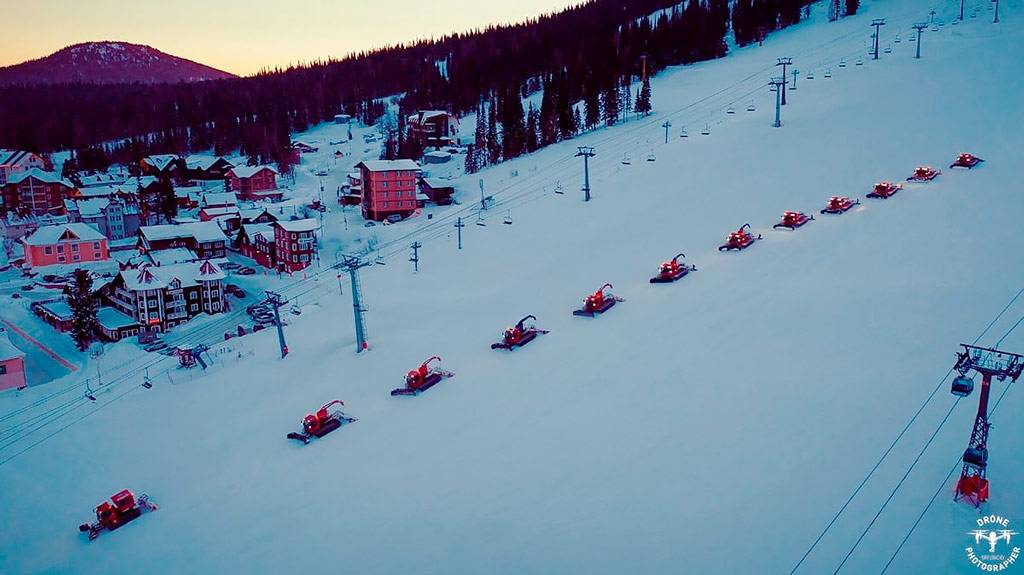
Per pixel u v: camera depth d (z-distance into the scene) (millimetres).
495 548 20859
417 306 50094
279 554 22641
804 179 58094
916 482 20172
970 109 66000
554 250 57031
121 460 33281
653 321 36906
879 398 24891
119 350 56125
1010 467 20047
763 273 40500
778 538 19062
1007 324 28672
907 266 37062
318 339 46438
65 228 86688
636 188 68188
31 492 31453
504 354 36625
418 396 33438
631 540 20125
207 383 42250
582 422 27688
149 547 24797
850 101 78312
